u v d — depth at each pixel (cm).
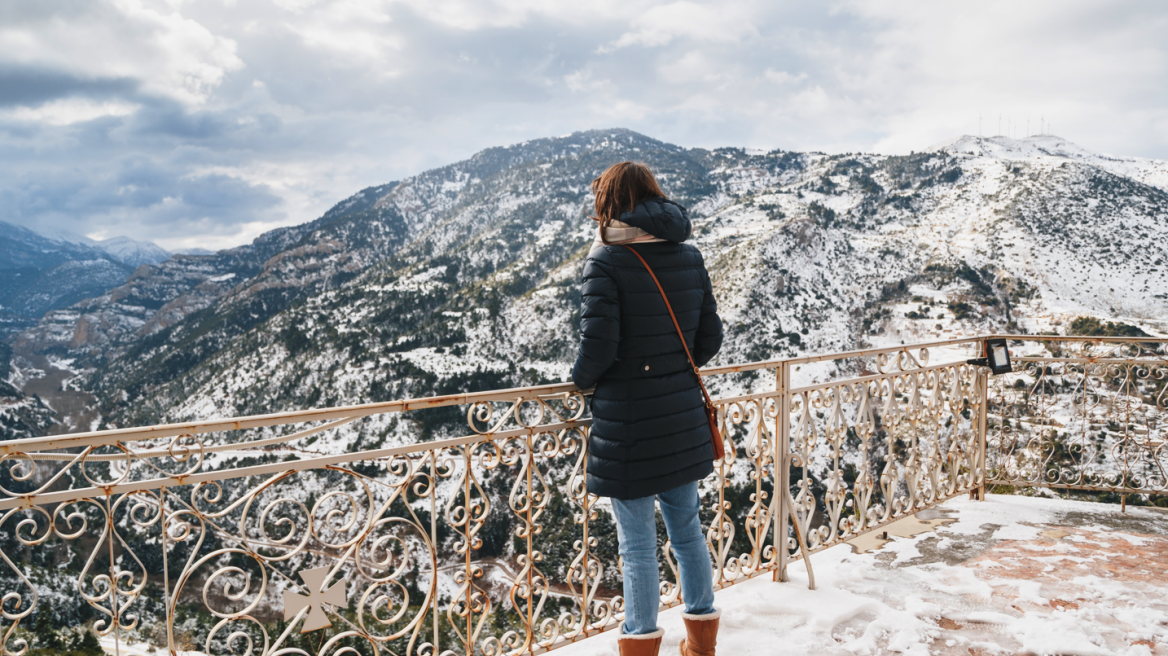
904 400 358
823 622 247
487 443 205
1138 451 381
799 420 289
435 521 196
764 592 278
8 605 136
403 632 192
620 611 248
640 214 176
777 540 288
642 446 182
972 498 412
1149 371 382
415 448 190
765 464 282
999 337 402
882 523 348
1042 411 408
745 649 231
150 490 154
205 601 161
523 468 213
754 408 274
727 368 254
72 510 148
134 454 152
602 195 184
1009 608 261
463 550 200
